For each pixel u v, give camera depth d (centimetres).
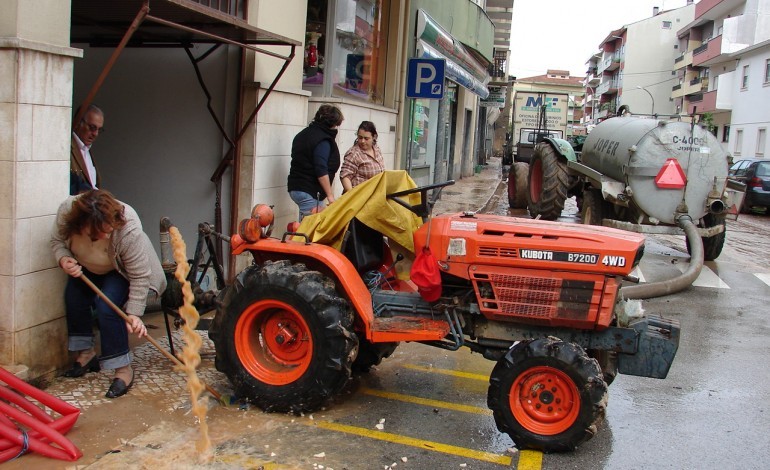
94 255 440
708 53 4650
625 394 525
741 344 673
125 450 377
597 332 427
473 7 1975
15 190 414
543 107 2880
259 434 412
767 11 4138
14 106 408
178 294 486
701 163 963
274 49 719
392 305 470
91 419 410
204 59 690
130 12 550
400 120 1259
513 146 3012
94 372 478
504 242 421
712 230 997
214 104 693
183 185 712
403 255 494
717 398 524
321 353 423
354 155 746
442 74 1142
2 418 370
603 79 8919
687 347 655
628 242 410
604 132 1123
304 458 385
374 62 1166
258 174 695
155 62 703
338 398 478
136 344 544
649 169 963
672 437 446
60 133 445
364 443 409
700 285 940
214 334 449
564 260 412
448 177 2236
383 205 465
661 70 7288
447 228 436
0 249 418
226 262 704
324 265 466
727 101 4303
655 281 935
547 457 405
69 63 447
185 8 499
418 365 558
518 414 409
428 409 468
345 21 998
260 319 450
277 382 436
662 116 1107
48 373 452
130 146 722
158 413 426
